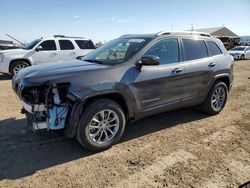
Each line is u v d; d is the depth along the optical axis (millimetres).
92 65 4203
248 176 3434
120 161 3768
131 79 4129
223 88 5828
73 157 3865
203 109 5793
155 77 4418
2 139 4434
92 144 3914
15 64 11086
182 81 4871
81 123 3777
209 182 3281
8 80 10719
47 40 11703
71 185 3191
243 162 3785
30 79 3637
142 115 4465
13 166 3598
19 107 6305
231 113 6070
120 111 4078
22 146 4191
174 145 4309
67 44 12125
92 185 3195
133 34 5203
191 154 4000
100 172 3477
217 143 4410
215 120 5555
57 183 3229
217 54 5664
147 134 4754
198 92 5266
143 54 4352
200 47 5344
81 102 3686
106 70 3973
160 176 3400
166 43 4730
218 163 3742
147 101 4422
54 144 4277
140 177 3375
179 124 5277
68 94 3625
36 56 11391
